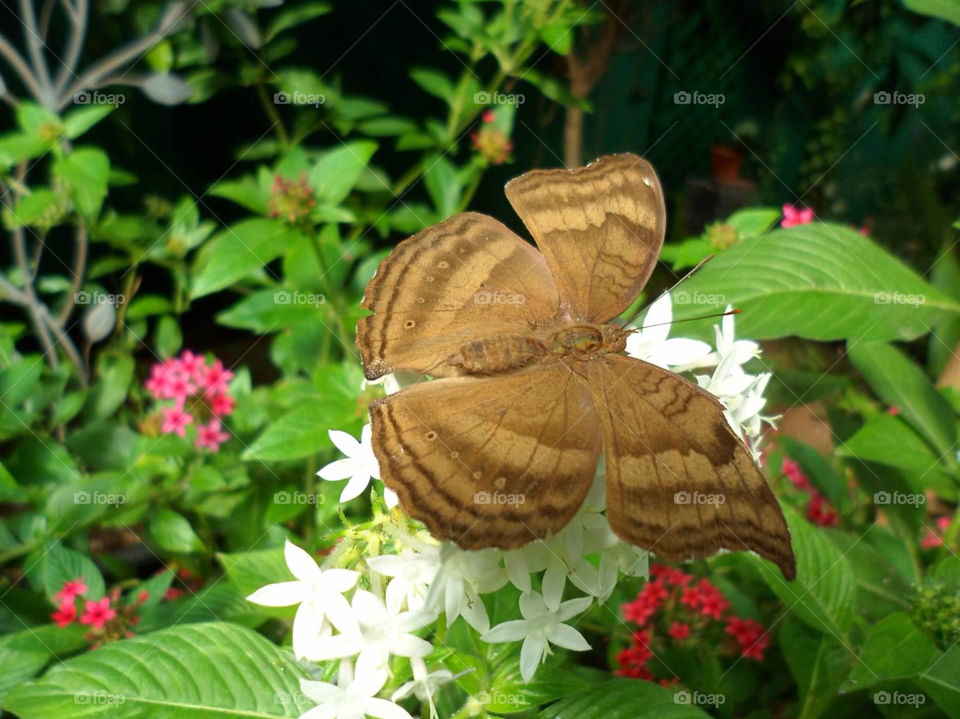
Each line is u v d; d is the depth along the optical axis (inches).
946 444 7.8
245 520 9.2
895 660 6.1
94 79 11.0
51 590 8.3
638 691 5.6
